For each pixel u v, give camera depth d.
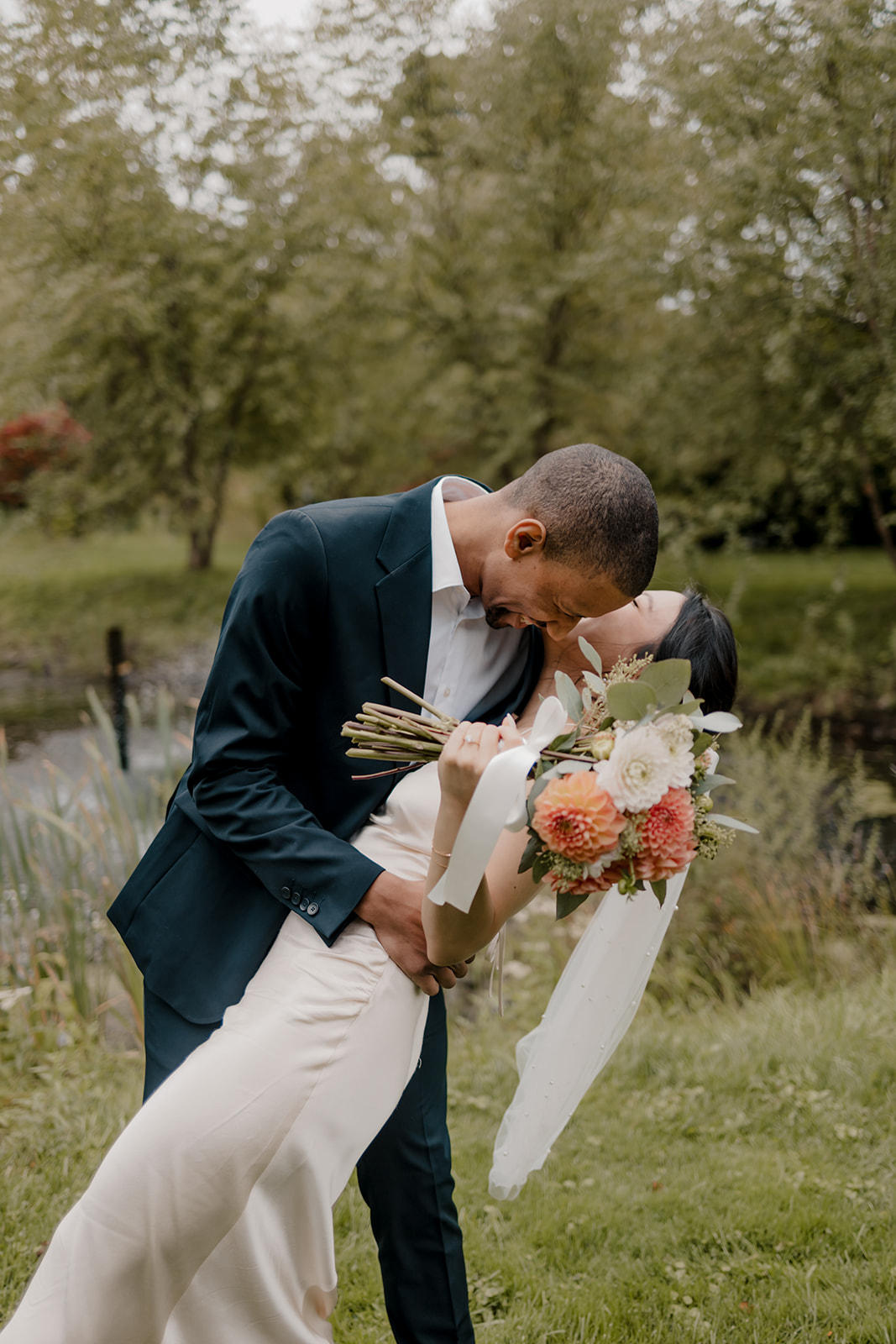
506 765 1.33
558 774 1.42
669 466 10.30
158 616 12.48
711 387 9.45
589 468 1.58
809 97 6.80
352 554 1.67
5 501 13.37
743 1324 2.09
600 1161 2.73
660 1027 3.63
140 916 1.70
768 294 8.06
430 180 10.42
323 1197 1.52
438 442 12.50
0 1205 2.43
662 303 9.72
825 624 10.55
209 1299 1.47
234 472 14.03
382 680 1.61
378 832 1.68
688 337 9.48
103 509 12.70
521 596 1.65
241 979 1.59
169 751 4.10
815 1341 2.03
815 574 12.68
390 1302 1.82
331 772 1.70
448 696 1.78
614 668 1.56
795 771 5.66
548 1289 2.22
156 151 9.54
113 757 4.02
